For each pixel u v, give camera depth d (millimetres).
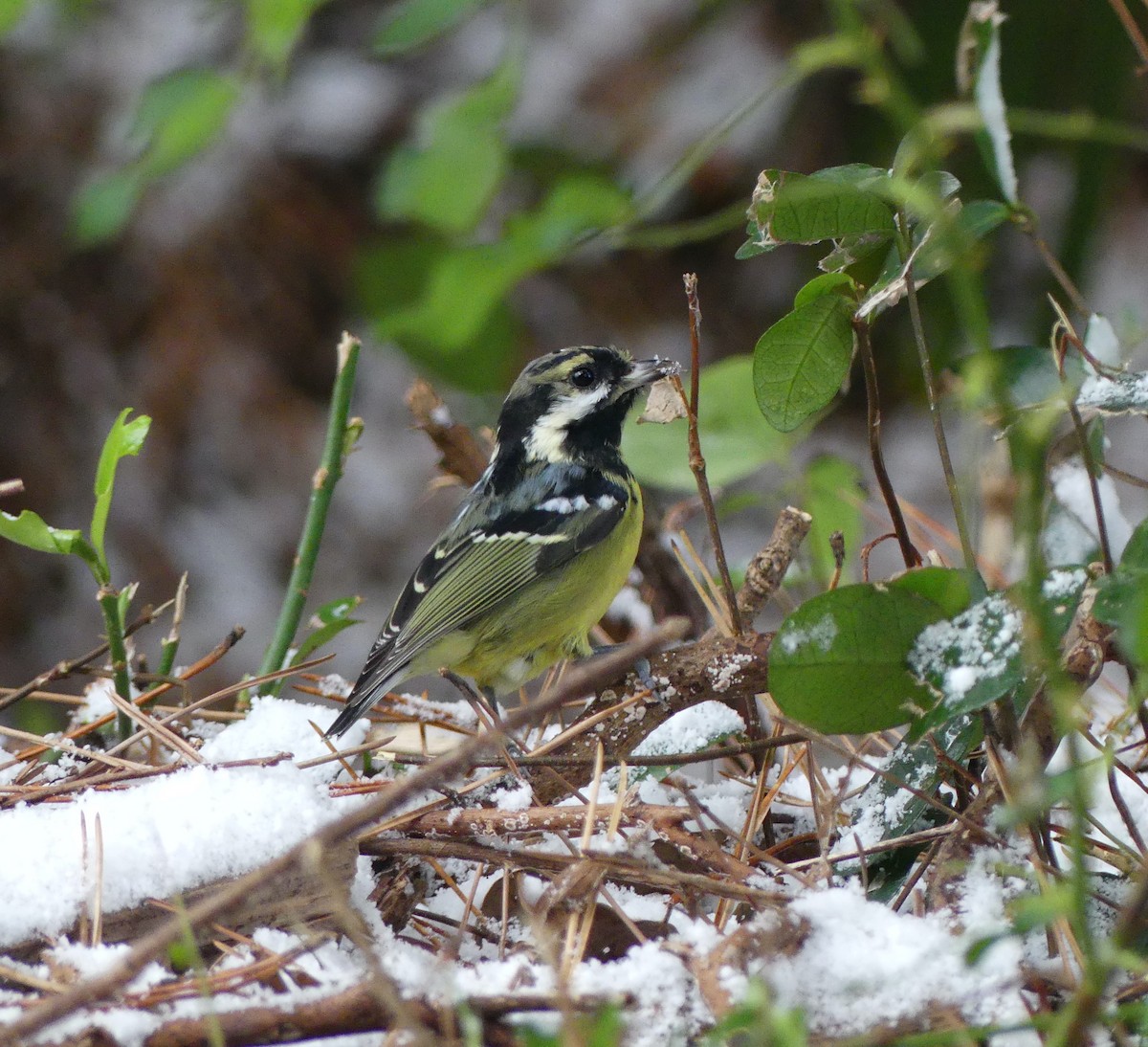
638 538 9320
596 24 15680
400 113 16328
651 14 15602
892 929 5191
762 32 15375
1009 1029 4504
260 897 5730
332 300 16547
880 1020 4922
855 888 5895
